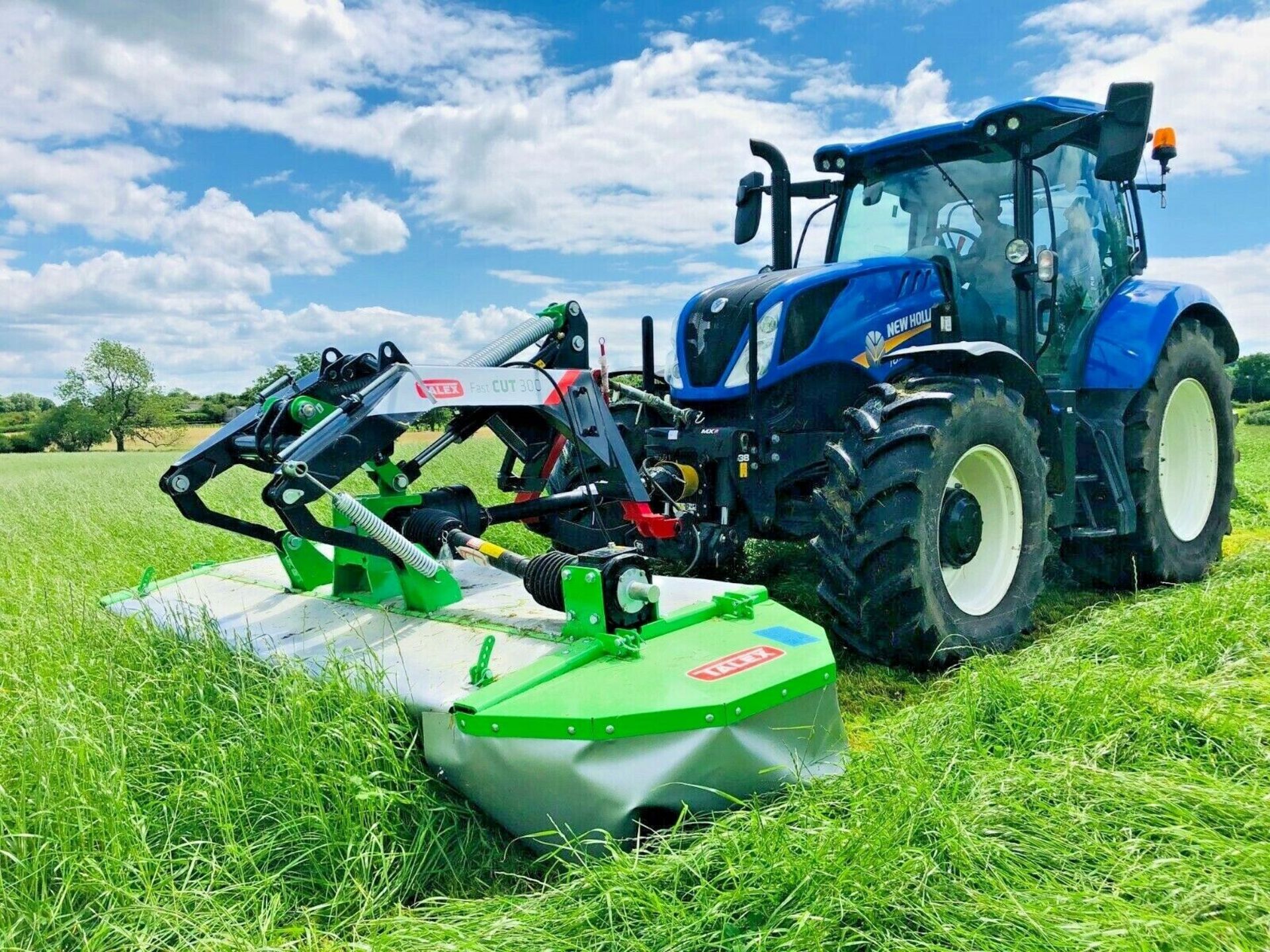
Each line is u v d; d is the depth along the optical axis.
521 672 2.29
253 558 4.07
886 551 3.29
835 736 2.44
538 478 3.69
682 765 2.08
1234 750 2.46
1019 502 3.73
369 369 3.12
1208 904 1.82
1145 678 2.80
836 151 4.71
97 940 1.80
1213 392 5.02
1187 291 4.95
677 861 1.91
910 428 3.29
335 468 2.76
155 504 8.16
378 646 2.71
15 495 10.10
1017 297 4.13
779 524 3.91
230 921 1.88
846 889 1.82
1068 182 4.55
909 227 4.62
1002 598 3.69
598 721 2.03
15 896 1.86
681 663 2.36
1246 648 3.19
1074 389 4.48
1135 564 4.63
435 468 10.02
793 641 2.51
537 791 2.10
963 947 1.70
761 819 2.00
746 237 4.84
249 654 2.76
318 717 2.43
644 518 3.55
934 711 2.77
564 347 3.68
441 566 2.95
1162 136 4.91
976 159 4.38
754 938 1.72
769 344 3.85
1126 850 1.99
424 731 2.32
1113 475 4.39
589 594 2.46
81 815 2.01
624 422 4.72
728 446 3.88
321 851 2.12
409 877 2.10
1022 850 2.02
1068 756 2.37
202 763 2.29
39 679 2.68
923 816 2.05
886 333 4.06
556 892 1.92
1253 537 6.01
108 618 3.35
